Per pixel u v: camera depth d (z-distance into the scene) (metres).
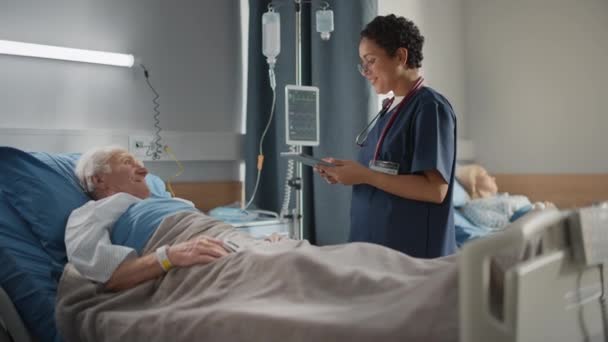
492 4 3.85
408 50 1.83
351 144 2.61
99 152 2.01
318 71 2.76
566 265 0.97
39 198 1.86
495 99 3.85
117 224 1.79
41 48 2.32
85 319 1.47
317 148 2.77
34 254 1.77
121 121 2.61
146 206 1.82
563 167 3.50
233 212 2.64
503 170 3.81
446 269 1.03
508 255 0.96
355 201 1.93
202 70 2.89
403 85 1.87
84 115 2.49
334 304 1.15
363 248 1.38
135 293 1.49
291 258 1.29
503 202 3.20
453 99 3.92
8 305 1.60
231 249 1.55
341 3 2.64
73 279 1.61
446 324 0.93
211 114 2.93
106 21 2.56
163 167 2.73
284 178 2.89
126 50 2.62
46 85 2.39
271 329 1.09
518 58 3.72
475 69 3.96
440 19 3.80
